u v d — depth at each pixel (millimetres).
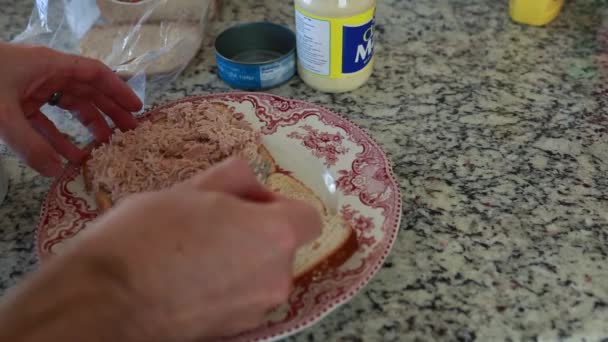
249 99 785
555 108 810
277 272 406
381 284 593
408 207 674
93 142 721
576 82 856
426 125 789
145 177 661
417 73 884
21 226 663
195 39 908
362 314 568
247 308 409
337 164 692
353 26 757
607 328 543
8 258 625
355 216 621
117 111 716
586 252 614
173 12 918
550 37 951
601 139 756
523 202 674
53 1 959
